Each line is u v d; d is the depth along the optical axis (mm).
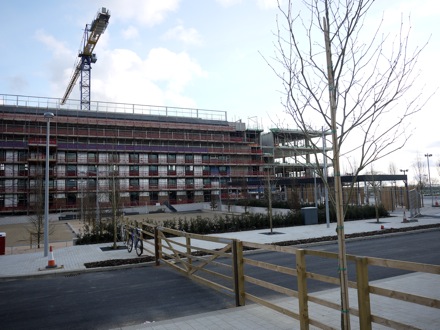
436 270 3338
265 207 43781
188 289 8789
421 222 23672
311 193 47094
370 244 15797
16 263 13945
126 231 17141
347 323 3750
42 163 58406
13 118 58469
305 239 17422
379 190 35750
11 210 56000
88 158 63625
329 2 4488
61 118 62219
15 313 7465
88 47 89688
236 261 6879
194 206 65625
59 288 9797
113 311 7270
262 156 80375
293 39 5184
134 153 68250
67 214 54688
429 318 5598
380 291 3906
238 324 5664
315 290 8312
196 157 73938
